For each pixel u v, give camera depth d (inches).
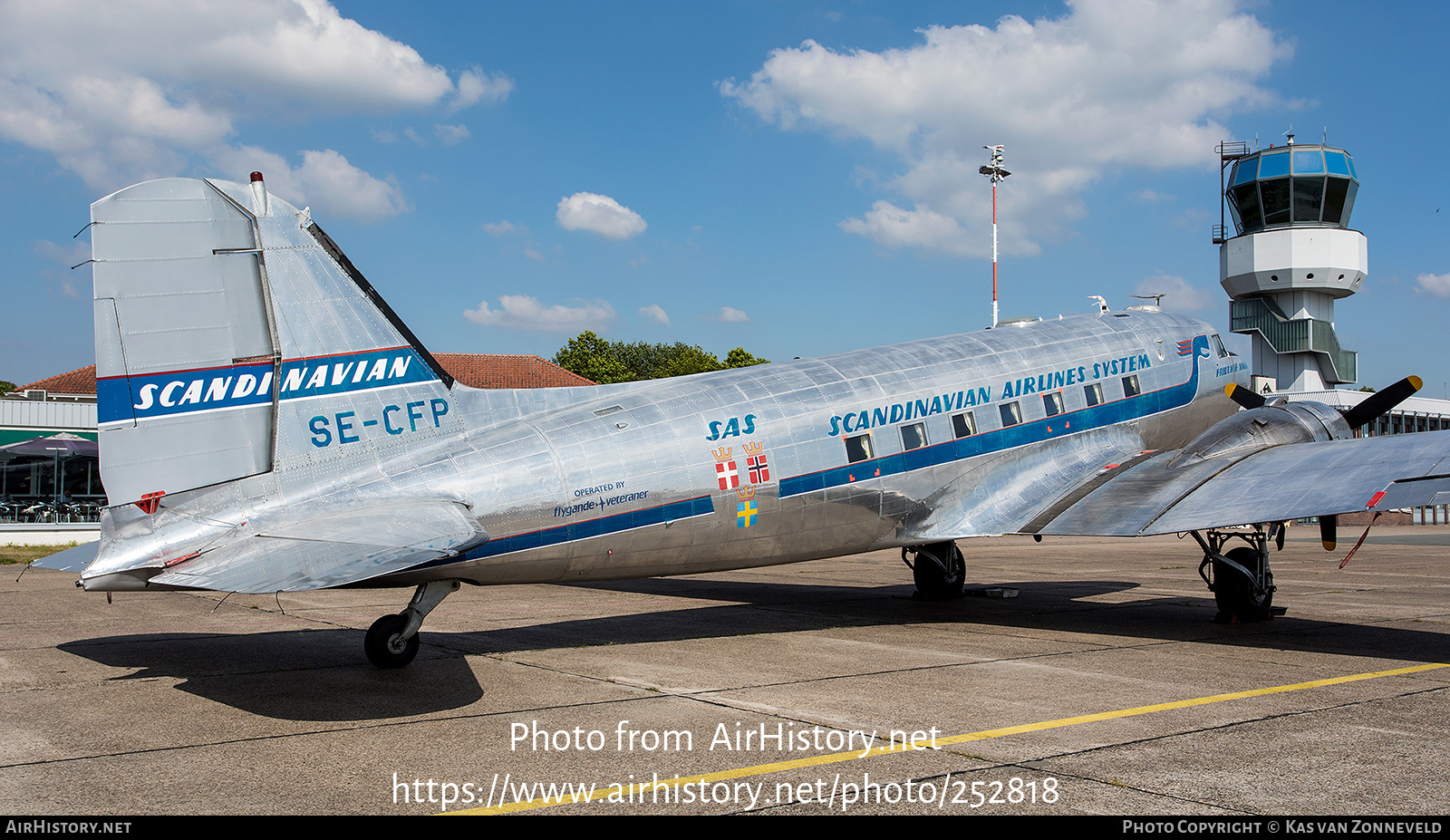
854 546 473.4
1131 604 568.7
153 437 309.1
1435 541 1294.3
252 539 302.4
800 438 442.3
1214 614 521.0
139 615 515.8
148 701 297.7
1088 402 554.3
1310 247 1722.4
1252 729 262.5
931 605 563.5
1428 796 205.2
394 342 358.9
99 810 196.5
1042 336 565.9
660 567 411.5
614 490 385.1
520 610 536.7
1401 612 526.6
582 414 399.9
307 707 290.2
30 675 340.5
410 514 328.8
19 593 636.1
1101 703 294.4
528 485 366.0
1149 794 206.7
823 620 495.8
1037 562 935.7
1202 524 407.2
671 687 320.2
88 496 1261.1
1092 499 473.4
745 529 425.7
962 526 490.0
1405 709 287.4
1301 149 1727.4
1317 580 721.6
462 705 292.8
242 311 327.9
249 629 461.1
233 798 204.2
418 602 354.6
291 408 334.0
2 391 2719.0
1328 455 435.2
